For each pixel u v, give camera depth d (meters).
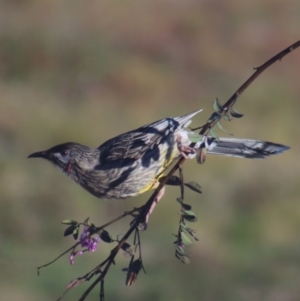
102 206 15.52
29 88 22.17
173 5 29.77
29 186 15.91
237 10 31.38
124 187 7.69
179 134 7.38
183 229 6.07
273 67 27.34
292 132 22.00
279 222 16.61
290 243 15.86
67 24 25.72
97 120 20.36
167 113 22.41
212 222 16.25
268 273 14.84
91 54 24.05
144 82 23.59
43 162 16.83
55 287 13.50
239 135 21.14
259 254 15.43
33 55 23.55
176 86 24.27
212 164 17.69
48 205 15.50
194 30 28.92
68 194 15.70
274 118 22.75
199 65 26.55
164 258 14.32
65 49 24.05
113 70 23.84
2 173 16.20
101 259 14.05
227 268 14.64
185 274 14.15
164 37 27.55
